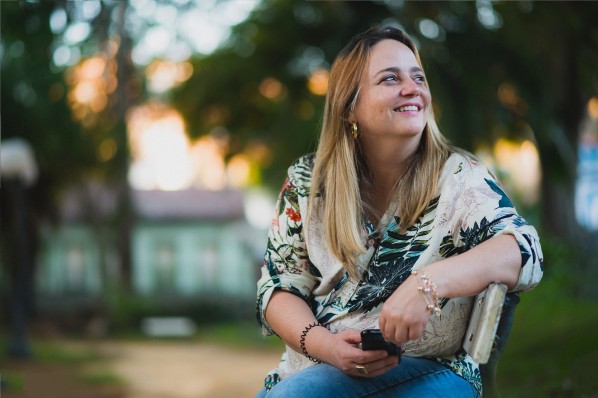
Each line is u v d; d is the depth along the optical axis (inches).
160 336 757.9
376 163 80.4
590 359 171.8
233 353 573.9
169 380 384.8
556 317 287.7
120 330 820.0
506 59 367.9
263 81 593.0
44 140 693.3
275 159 657.6
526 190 799.7
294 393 70.4
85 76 682.2
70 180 761.0
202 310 957.2
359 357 67.8
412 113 77.7
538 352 212.8
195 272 1262.3
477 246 67.7
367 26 386.0
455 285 64.7
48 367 424.5
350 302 76.8
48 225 789.9
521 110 386.6
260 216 1226.0
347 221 77.6
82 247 1168.8
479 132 377.1
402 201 76.7
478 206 72.9
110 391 341.1
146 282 1251.2
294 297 79.7
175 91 687.1
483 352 64.3
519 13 347.3
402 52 79.4
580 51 357.1
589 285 359.3
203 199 1286.9
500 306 64.4
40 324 803.4
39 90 661.3
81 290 1164.5
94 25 301.0
